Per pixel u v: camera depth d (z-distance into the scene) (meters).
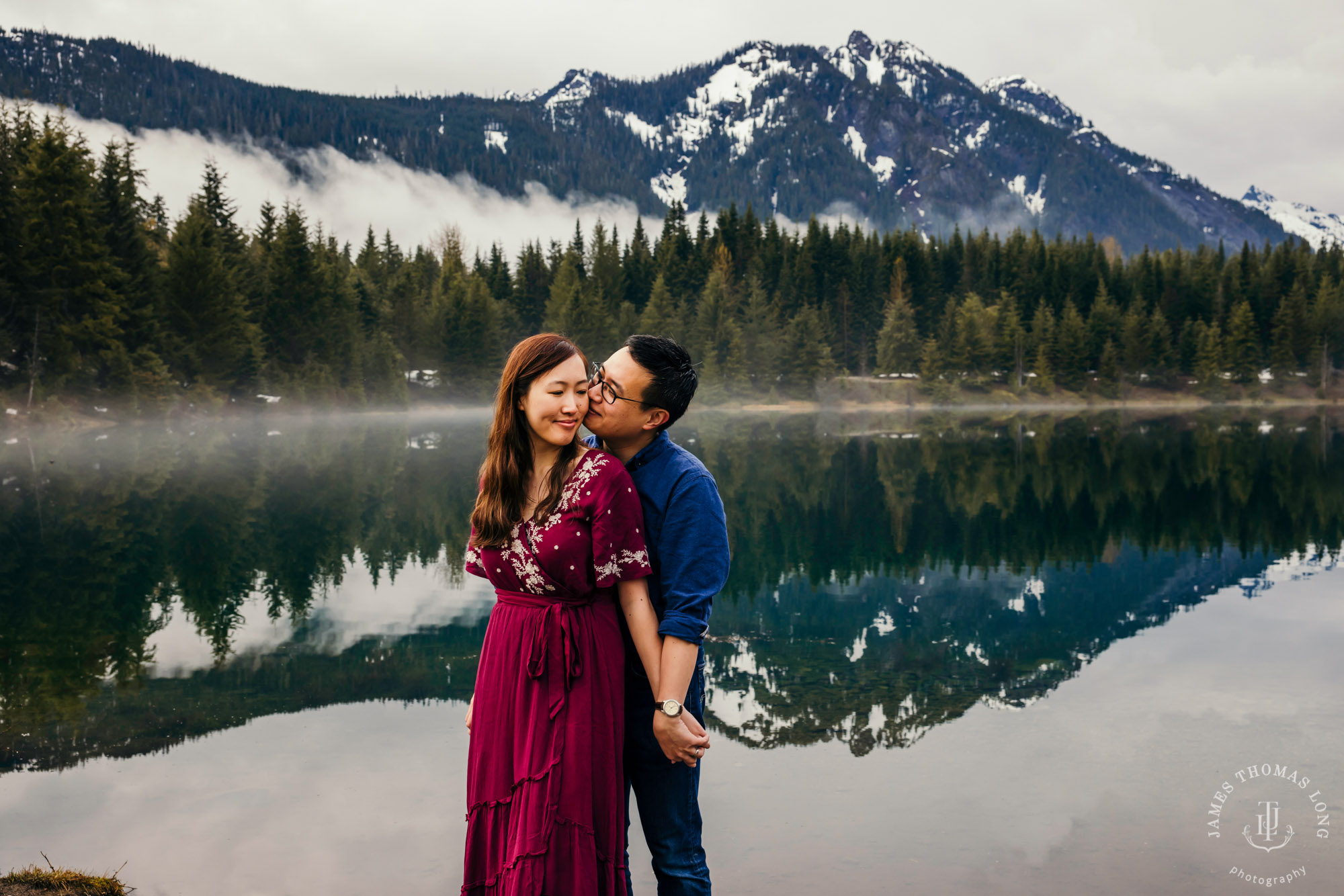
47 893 2.58
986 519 11.77
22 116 34.22
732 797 3.46
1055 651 5.71
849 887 2.74
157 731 4.13
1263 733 4.19
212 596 7.15
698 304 72.38
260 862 2.84
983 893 2.71
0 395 28.88
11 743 3.97
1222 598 7.21
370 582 7.74
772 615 6.70
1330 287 76.56
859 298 76.00
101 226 32.81
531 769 1.75
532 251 80.00
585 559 1.77
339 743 3.97
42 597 7.13
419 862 2.84
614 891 1.79
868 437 32.81
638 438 1.95
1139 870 2.87
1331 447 25.70
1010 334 75.19
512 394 1.78
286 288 46.38
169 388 33.97
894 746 4.02
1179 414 59.69
